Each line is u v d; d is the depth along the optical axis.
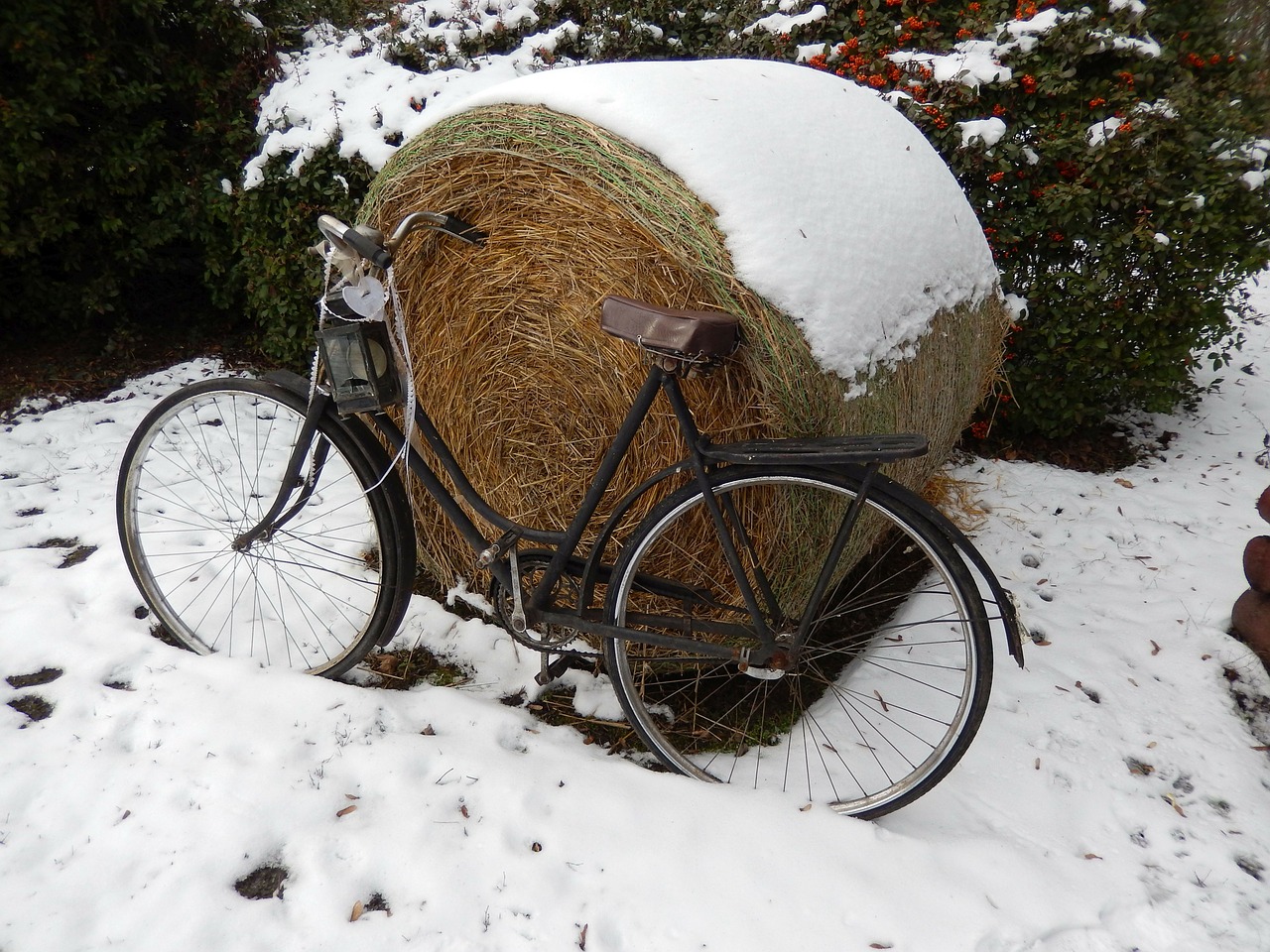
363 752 2.06
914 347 2.23
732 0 4.32
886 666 2.54
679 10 4.44
